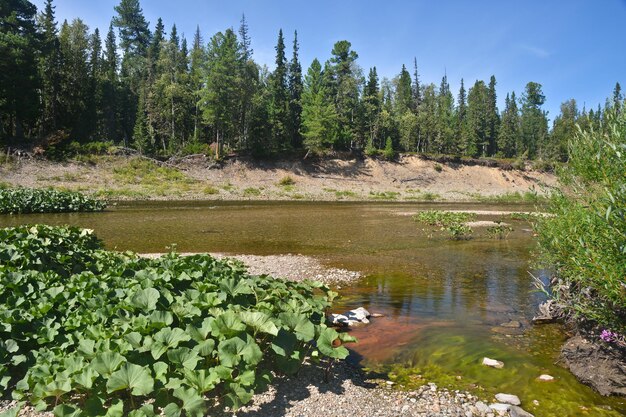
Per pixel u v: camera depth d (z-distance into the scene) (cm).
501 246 1864
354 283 1189
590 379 592
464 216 2872
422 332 801
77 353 508
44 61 5284
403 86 9975
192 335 548
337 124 6862
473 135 8569
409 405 529
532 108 11244
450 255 1639
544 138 9762
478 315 909
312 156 6569
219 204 4034
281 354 542
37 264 812
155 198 4344
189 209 3425
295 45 7812
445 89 12338
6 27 4984
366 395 550
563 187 751
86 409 435
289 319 607
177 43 9644
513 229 2461
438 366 653
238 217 2914
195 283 754
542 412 526
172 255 990
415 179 6881
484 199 6150
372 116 8031
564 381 605
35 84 4869
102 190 4272
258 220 2761
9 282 671
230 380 485
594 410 532
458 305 982
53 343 564
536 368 648
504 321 870
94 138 6038
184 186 4978
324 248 1770
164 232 2100
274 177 5975
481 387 587
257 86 6662
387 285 1168
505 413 518
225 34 5788
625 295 508
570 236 627
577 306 638
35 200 2873
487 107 10094
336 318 841
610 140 561
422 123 8344
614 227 494
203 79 6047
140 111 6194
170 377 500
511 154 9838
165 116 6362
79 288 686
